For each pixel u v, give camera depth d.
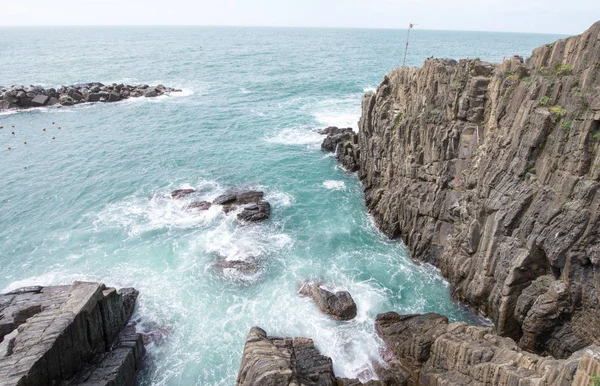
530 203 27.27
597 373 16.09
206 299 34.34
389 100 47.47
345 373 27.61
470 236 32.34
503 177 29.33
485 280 30.69
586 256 24.08
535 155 27.20
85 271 37.72
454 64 39.94
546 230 25.69
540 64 29.09
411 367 27.23
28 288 29.52
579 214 23.81
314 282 36.22
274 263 38.72
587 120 23.55
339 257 39.75
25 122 81.56
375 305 33.69
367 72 137.00
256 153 65.00
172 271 37.66
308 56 193.75
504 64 31.50
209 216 46.19
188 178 56.25
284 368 21.38
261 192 50.84
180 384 27.45
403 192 40.69
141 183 54.75
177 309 33.28
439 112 37.00
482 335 25.59
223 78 132.38
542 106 26.88
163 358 29.22
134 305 33.41
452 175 35.84
